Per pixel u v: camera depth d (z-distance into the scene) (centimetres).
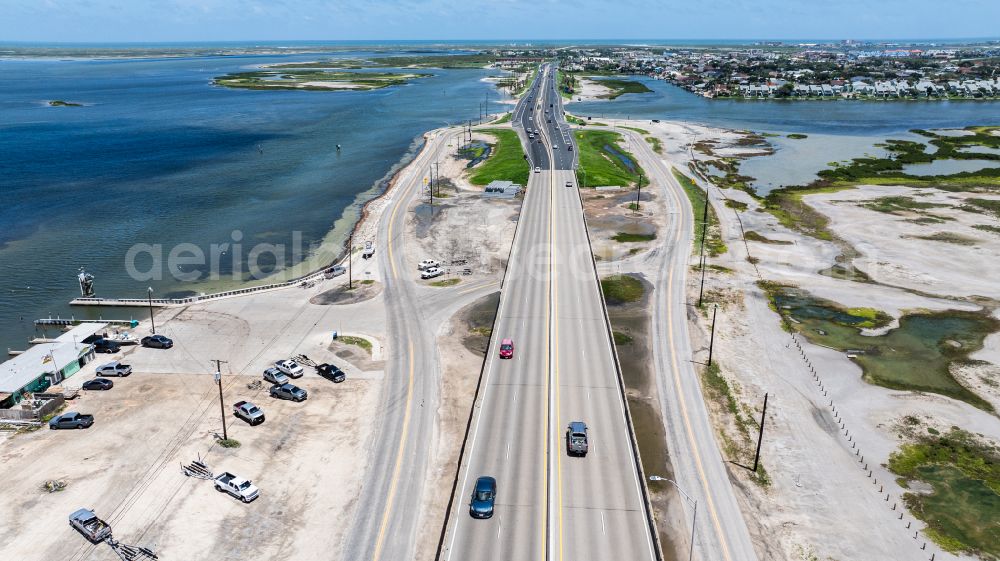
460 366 7850
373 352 8188
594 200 15375
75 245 12581
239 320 9175
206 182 17588
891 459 6338
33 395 6938
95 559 4922
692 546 5138
